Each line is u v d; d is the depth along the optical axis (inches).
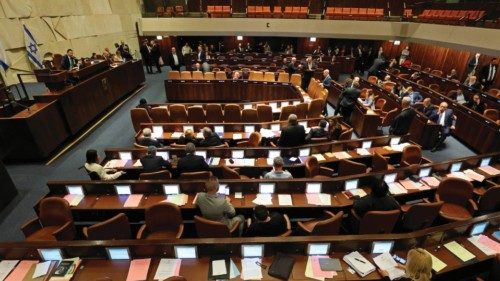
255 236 131.4
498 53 363.6
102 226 134.2
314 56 620.7
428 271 96.0
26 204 210.1
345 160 200.2
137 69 486.9
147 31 633.6
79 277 115.8
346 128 275.0
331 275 115.8
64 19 469.7
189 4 676.1
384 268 117.6
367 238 122.8
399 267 118.2
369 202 143.0
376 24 562.6
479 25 398.6
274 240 119.9
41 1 428.8
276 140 256.5
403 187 181.8
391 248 126.5
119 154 219.1
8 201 210.4
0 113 256.5
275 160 174.2
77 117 311.6
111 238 139.6
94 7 537.3
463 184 171.0
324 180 171.5
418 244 128.5
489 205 171.2
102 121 358.0
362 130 312.5
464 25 423.5
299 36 602.5
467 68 484.4
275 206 162.1
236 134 265.3
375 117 306.3
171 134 265.1
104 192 173.5
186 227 172.7
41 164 259.9
